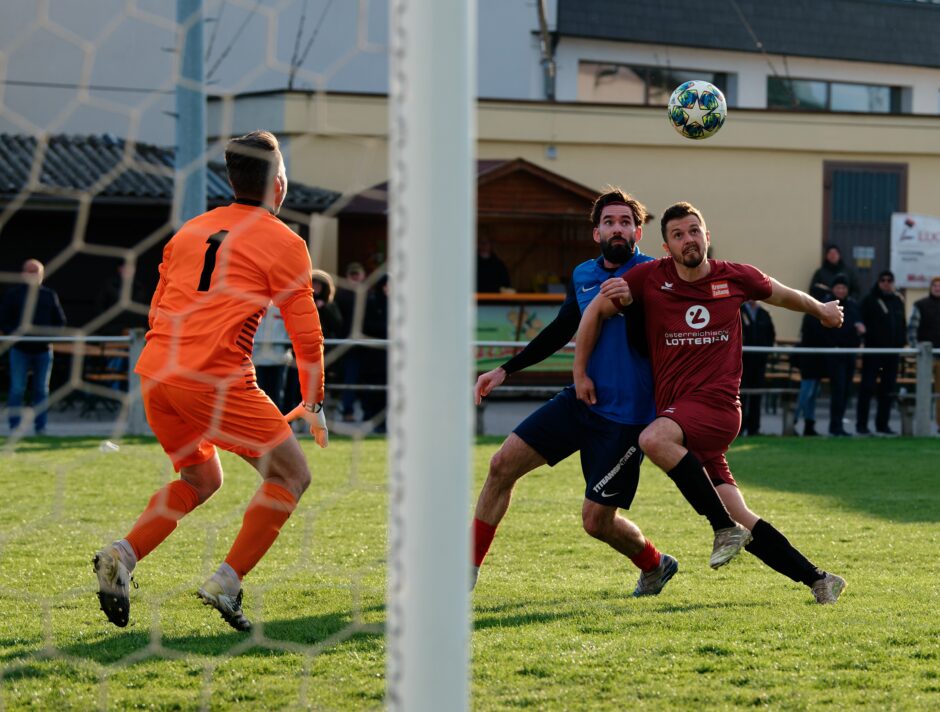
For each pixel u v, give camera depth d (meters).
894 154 46.97
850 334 30.12
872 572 13.12
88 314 39.81
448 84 4.89
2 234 39.00
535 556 13.95
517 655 9.30
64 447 24.48
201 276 9.82
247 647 9.55
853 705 8.10
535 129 44.06
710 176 45.56
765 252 46.22
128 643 9.68
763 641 9.76
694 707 8.08
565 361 39.19
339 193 39.72
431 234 4.91
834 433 30.33
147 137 42.97
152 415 10.03
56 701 8.21
